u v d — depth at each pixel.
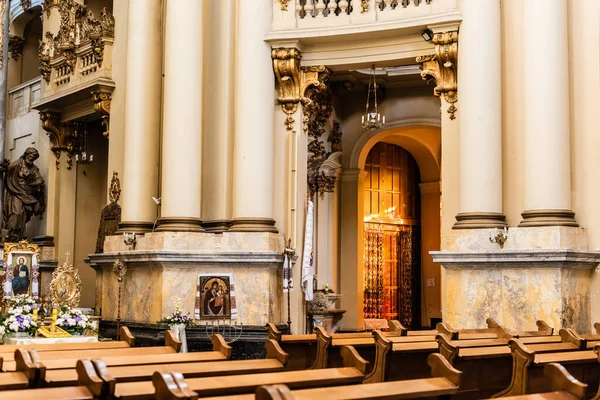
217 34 15.70
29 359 6.20
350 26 14.87
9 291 15.03
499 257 12.77
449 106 14.27
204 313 14.38
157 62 16.42
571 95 13.50
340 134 20.34
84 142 20.36
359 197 20.45
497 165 13.48
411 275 22.72
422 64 14.77
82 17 19.34
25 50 25.48
